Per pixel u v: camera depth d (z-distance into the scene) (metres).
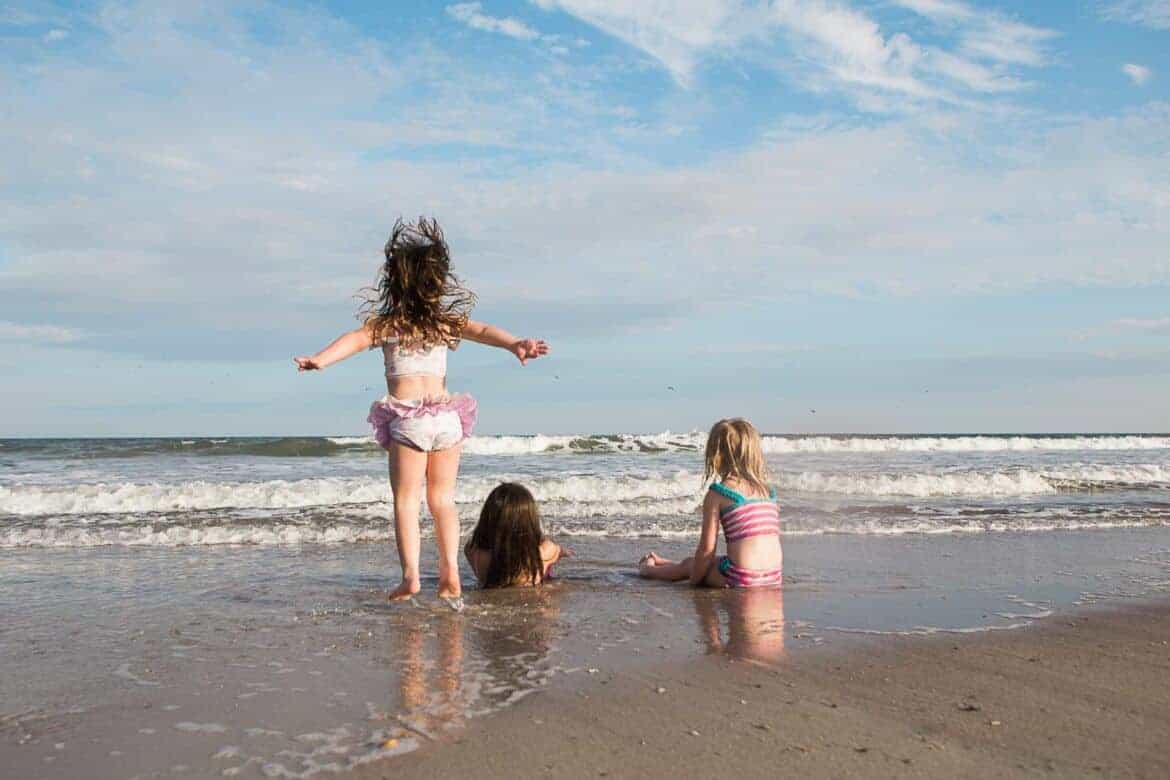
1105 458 20.55
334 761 2.44
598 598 4.95
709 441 5.57
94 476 13.92
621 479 11.12
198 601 4.82
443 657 3.61
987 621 4.28
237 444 20.58
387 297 4.61
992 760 2.42
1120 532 7.66
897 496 10.60
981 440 27.81
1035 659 3.55
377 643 3.86
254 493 9.73
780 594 5.02
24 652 3.71
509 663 3.50
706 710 2.88
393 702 2.98
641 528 7.87
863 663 3.49
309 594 5.02
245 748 2.55
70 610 4.57
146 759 2.47
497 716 2.82
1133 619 4.33
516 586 5.31
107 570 5.83
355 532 7.49
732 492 5.32
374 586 5.30
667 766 2.38
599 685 3.18
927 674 3.33
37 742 2.61
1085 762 2.41
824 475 11.92
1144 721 2.77
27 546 6.86
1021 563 6.09
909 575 5.62
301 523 7.96
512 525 5.33
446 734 2.65
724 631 4.07
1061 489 11.55
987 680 3.24
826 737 2.62
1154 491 11.34
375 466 16.39
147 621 4.31
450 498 4.79
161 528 7.63
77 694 3.10
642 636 3.98
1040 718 2.79
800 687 3.16
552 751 2.50
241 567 5.97
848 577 5.56
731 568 5.22
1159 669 3.40
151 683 3.24
